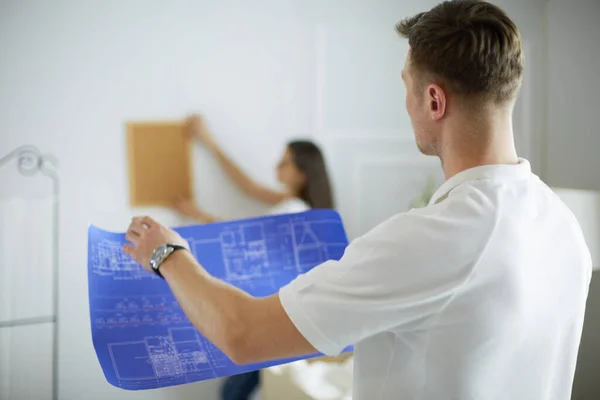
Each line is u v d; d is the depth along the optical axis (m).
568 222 0.88
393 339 0.86
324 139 2.92
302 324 0.80
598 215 2.38
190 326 1.15
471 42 0.81
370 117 2.99
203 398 2.78
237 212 2.81
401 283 0.78
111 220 2.63
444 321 0.80
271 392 2.36
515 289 0.80
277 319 0.81
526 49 3.07
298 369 2.27
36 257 2.54
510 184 0.84
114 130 2.62
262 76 2.81
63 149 2.56
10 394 2.52
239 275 1.32
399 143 3.04
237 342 0.82
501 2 3.00
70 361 2.60
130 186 2.65
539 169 3.12
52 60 2.53
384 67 3.00
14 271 2.51
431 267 0.78
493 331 0.79
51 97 2.53
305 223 1.40
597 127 2.86
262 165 2.83
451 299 0.79
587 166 2.90
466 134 0.85
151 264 0.94
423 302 0.79
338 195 2.94
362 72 2.97
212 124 2.75
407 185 3.06
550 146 3.08
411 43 0.89
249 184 2.77
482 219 0.80
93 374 2.63
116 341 1.09
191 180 2.72
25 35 2.49
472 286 0.79
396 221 0.82
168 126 2.68
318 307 0.80
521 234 0.82
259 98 2.81
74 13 2.54
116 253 1.22
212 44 2.73
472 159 0.86
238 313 0.83
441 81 0.85
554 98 3.05
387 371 0.87
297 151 2.72
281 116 2.86
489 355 0.80
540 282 0.83
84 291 2.61
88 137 2.59
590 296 2.83
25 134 2.50
